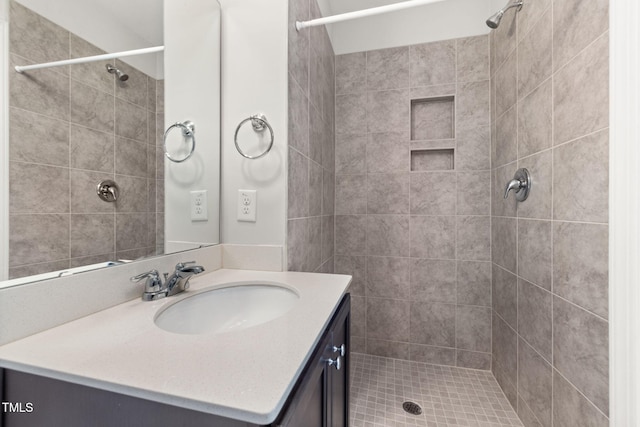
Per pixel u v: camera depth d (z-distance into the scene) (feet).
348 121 6.57
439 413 4.53
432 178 6.08
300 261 4.20
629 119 2.40
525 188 4.19
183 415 1.32
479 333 5.83
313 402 1.89
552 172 3.56
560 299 3.40
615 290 2.55
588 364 2.92
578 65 3.05
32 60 1.89
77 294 2.08
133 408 1.38
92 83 2.34
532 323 4.07
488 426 4.26
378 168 6.40
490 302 5.76
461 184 5.91
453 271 5.98
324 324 2.06
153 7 2.98
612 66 2.55
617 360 2.52
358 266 6.52
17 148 1.81
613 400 2.56
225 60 3.90
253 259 3.80
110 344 1.70
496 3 5.33
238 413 1.17
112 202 2.53
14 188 1.79
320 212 5.33
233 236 3.88
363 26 6.46
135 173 2.78
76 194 2.21
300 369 1.49
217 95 3.85
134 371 1.41
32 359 1.52
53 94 2.03
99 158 2.41
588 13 2.89
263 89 3.76
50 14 2.00
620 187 2.49
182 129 3.36
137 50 2.80
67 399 1.48
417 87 6.15
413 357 6.19
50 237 2.01
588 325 2.92
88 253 2.29
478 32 5.80
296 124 4.02
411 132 6.44
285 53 3.69
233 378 1.36
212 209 3.80
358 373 5.69
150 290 2.56
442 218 6.03
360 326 6.51
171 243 3.21
